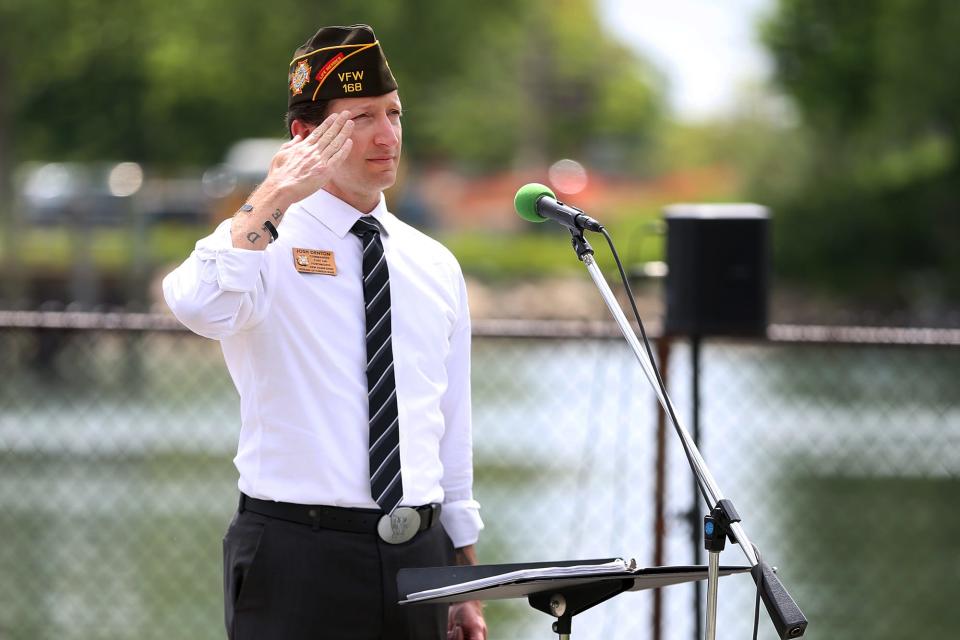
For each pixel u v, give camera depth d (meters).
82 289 51.75
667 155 185.88
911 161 87.44
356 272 10.23
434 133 138.12
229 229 9.55
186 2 82.62
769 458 32.25
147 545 25.09
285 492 9.84
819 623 20.67
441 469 10.50
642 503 26.58
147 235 56.28
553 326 18.25
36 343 40.75
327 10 84.62
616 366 39.69
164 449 33.47
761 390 41.53
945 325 24.98
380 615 9.93
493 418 36.38
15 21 74.69
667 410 9.95
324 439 9.85
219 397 40.25
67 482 29.94
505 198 137.38
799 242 86.75
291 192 9.62
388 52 88.31
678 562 20.72
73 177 90.06
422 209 116.19
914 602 21.78
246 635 9.96
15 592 22.16
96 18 79.38
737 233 16.12
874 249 85.25
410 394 10.17
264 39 84.06
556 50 165.38
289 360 9.91
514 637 19.47
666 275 16.52
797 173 93.06
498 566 9.19
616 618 20.30
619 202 152.38
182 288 9.53
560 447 32.38
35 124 92.44
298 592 9.81
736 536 9.24
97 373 41.50
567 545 23.95
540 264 90.19
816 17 91.00
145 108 92.44
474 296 75.94
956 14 73.50
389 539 9.89
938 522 26.58
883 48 80.06
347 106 10.21
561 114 169.38
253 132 96.19
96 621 20.77
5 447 33.41
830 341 17.33
